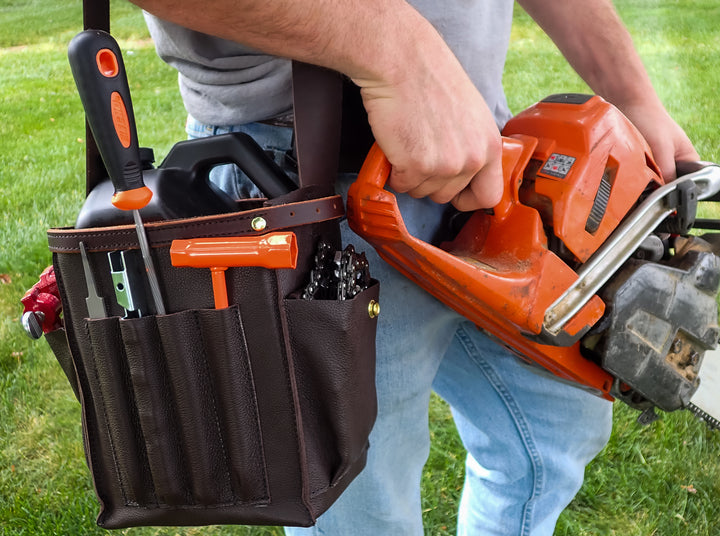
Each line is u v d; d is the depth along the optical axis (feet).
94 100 2.91
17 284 12.83
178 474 3.50
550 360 4.20
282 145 3.93
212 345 3.27
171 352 3.28
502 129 4.53
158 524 3.68
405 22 3.04
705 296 4.32
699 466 8.26
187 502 3.55
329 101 3.34
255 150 3.49
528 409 5.06
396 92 3.10
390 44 3.00
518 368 4.92
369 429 3.73
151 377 3.34
